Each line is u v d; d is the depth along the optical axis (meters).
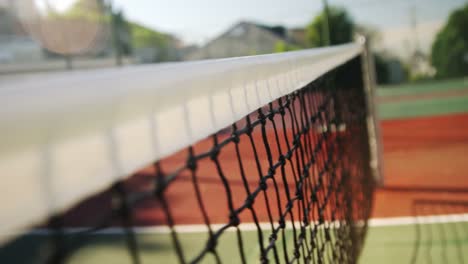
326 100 2.63
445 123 9.47
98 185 0.58
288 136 1.87
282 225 1.43
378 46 36.94
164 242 3.62
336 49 3.09
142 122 0.68
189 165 1.00
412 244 3.41
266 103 1.41
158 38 35.66
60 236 0.58
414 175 5.40
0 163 0.43
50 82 0.50
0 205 0.43
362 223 3.50
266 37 35.53
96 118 0.55
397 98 16.69
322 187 2.17
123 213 0.73
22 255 3.22
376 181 4.95
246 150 2.21
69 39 26.20
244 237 3.40
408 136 8.23
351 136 3.62
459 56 34.34
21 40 24.17
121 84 0.60
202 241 3.57
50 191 0.49
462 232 3.54
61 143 0.50
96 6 28.02
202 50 35.72
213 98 0.99
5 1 24.36
